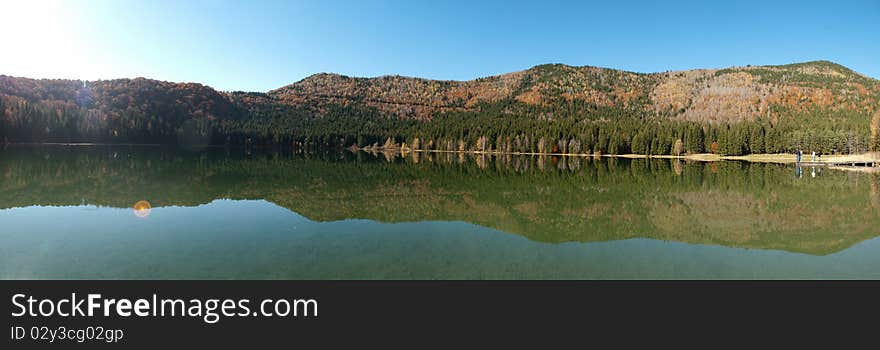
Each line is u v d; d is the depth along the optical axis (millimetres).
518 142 133375
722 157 103312
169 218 17344
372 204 22422
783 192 29547
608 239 15266
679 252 13570
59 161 46969
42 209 18766
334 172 44312
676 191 30172
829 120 150750
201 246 13188
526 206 22875
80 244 13148
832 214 20750
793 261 12695
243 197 23703
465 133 154750
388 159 86000
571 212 21062
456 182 35781
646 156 113312
